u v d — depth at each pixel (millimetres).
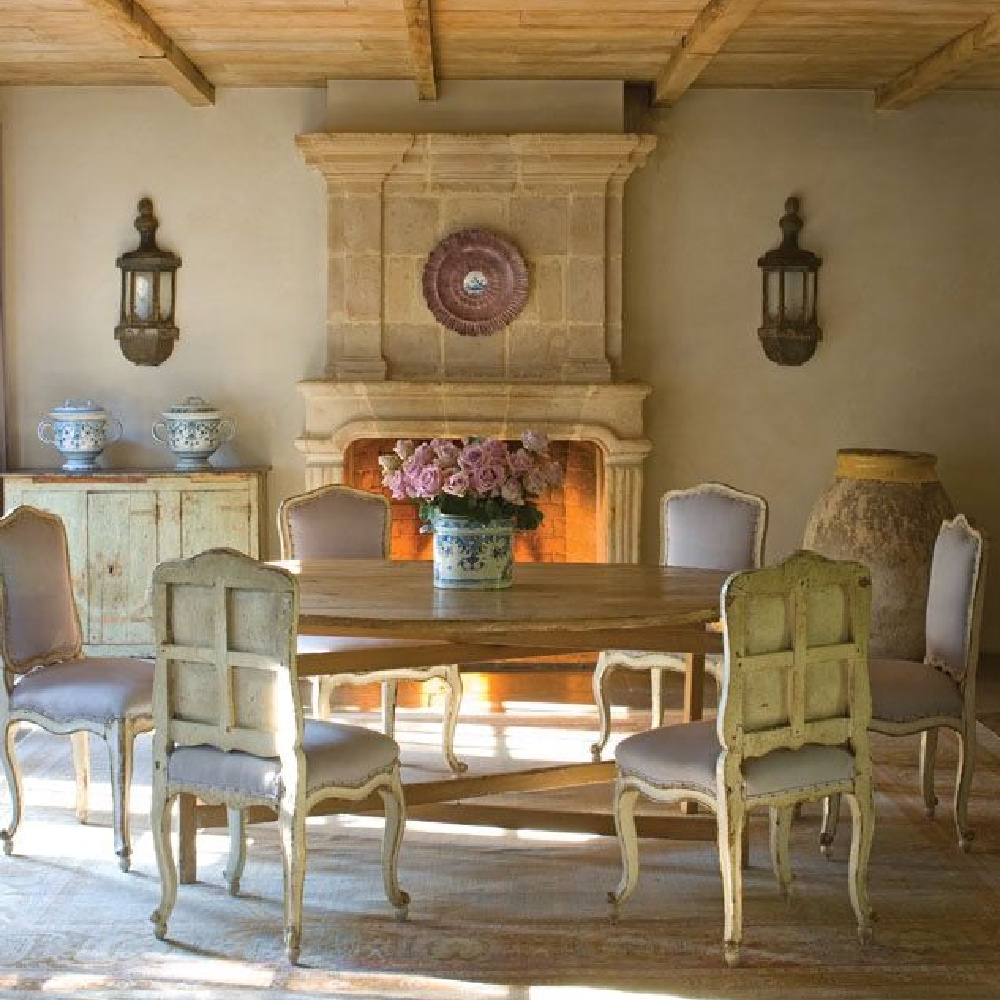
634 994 3684
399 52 6828
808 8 6020
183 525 7359
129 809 4980
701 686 4934
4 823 4996
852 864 4023
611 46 6691
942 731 6223
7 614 4715
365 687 7156
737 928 3863
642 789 4070
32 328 7738
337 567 5223
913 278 7762
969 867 4625
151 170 7688
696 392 7801
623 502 7586
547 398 7473
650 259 7738
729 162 7699
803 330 7688
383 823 5055
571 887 4438
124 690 4594
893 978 3789
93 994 3676
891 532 6984
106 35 6555
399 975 3797
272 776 3881
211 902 4309
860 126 7707
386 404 7496
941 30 6383
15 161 7672
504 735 6227
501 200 7488
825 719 3994
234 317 7742
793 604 3900
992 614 7957
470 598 4551
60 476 7254
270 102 7652
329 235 7508
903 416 7828
